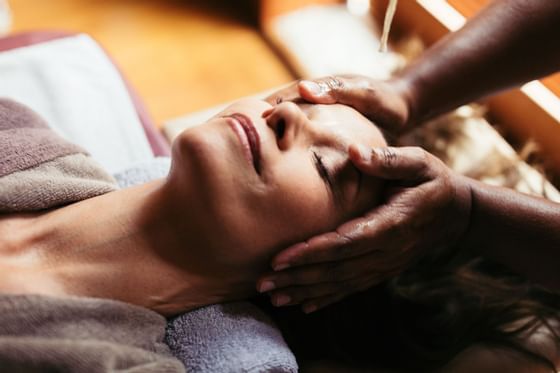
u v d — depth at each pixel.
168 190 0.77
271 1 1.74
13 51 1.26
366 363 0.89
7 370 0.60
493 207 0.83
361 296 0.89
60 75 1.25
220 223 0.73
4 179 0.80
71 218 0.80
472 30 0.98
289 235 0.76
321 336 0.89
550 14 0.91
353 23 1.72
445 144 1.07
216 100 1.66
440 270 0.94
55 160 0.86
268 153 0.73
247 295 0.83
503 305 0.90
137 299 0.76
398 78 1.00
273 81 1.72
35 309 0.67
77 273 0.76
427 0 1.32
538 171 1.07
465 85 0.99
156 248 0.77
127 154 1.20
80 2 1.88
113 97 1.26
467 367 0.87
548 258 0.82
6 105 0.96
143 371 0.68
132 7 1.88
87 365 0.62
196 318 0.78
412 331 0.87
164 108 1.63
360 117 0.85
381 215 0.75
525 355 0.87
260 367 0.72
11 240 0.79
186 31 1.83
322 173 0.77
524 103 1.12
